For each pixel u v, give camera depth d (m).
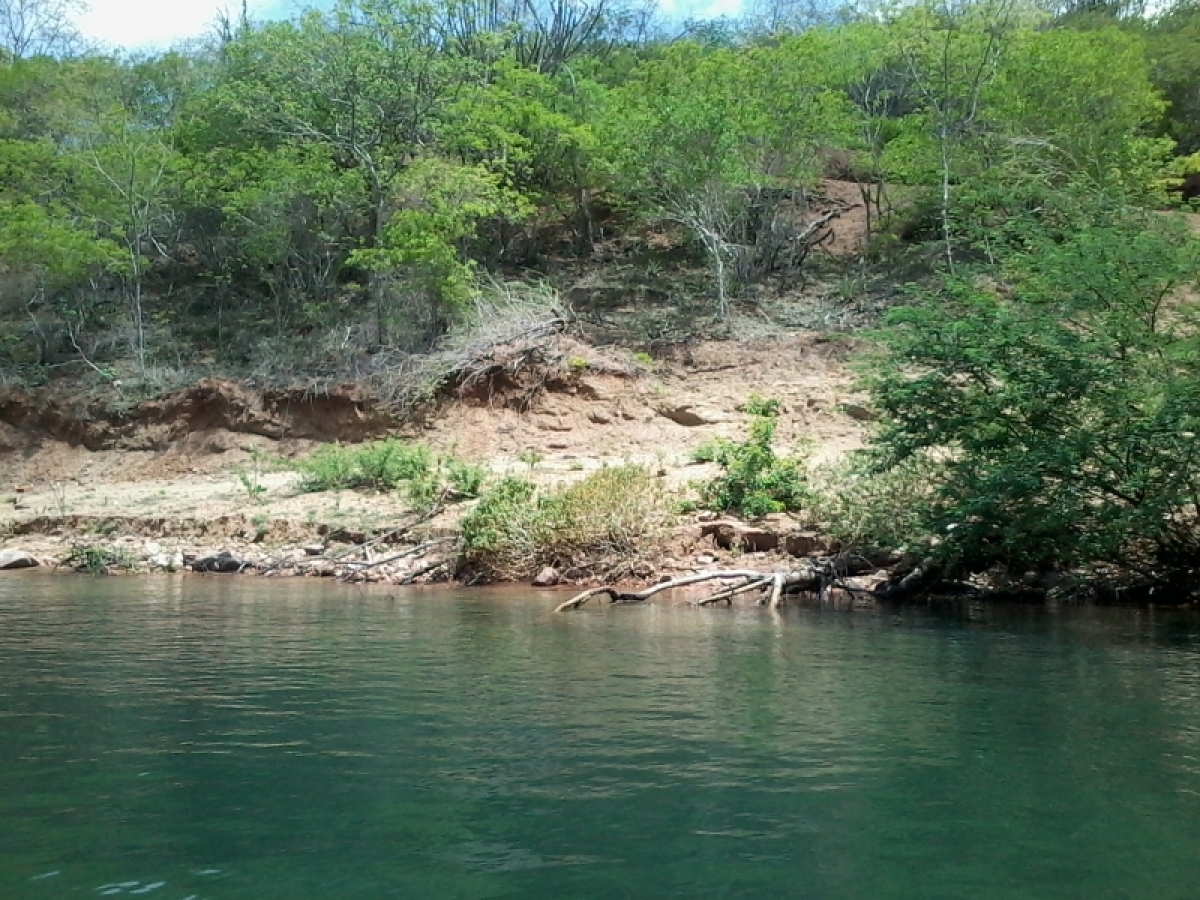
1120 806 4.65
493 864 3.96
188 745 5.62
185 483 22.50
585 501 14.02
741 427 20.92
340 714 6.33
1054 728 6.00
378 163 27.81
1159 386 11.11
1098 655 8.40
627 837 4.25
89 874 3.87
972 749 5.55
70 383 26.53
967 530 12.02
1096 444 11.58
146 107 34.00
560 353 23.48
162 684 7.25
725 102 26.19
